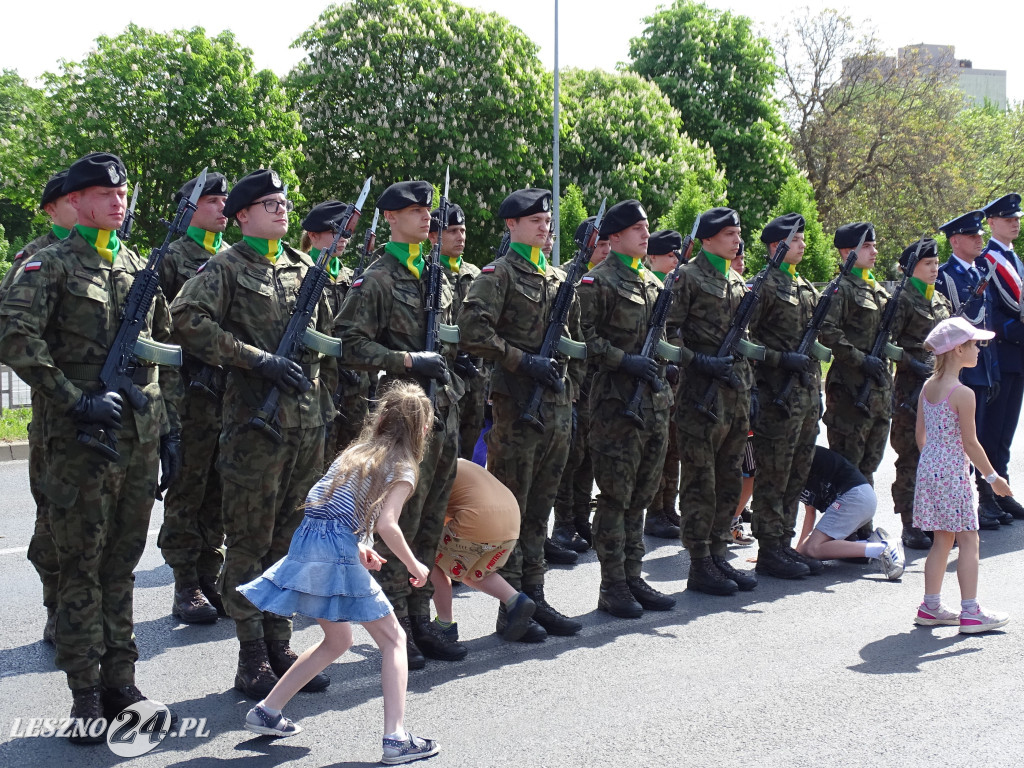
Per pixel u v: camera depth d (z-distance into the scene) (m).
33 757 4.21
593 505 8.04
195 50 20.89
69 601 4.33
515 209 5.84
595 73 29.67
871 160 35.06
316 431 5.15
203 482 6.05
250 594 4.14
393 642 4.25
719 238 6.75
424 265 5.62
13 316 4.11
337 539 4.18
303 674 4.31
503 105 24.41
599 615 6.20
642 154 27.81
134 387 4.44
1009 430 8.72
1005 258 8.77
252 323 4.95
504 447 5.83
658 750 4.20
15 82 39.56
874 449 7.87
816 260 23.53
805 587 6.80
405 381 5.21
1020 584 6.73
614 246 6.39
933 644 5.54
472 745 4.28
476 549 5.41
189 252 6.29
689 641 5.65
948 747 4.20
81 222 4.45
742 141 32.22
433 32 24.30
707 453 6.59
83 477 4.28
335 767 4.11
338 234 5.25
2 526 8.30
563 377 5.94
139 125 20.45
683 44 33.19
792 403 7.03
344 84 24.27
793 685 4.93
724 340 6.64
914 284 8.31
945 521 5.73
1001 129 44.56
